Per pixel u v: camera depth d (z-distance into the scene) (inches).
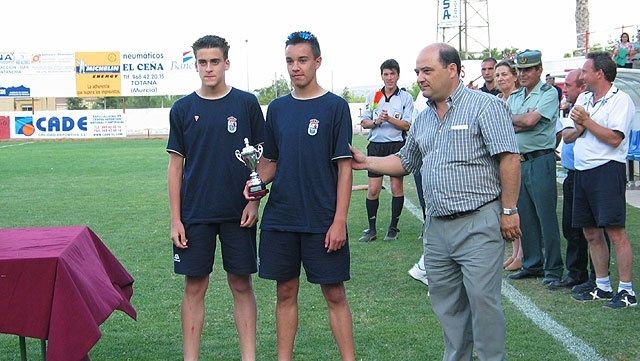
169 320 242.2
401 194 375.2
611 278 284.8
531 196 278.7
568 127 260.1
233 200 192.7
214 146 190.5
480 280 169.0
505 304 253.0
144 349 214.7
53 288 155.9
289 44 181.3
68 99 1792.6
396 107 365.4
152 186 629.9
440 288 179.3
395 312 245.9
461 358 180.9
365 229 409.4
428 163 174.6
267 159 191.8
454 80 169.8
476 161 169.2
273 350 212.5
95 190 604.4
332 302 189.8
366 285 283.3
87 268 173.8
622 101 235.9
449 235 172.9
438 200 171.9
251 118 193.9
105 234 403.9
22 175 729.6
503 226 169.3
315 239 182.9
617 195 238.4
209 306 257.9
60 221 450.3
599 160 237.8
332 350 210.2
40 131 1400.1
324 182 182.2
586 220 248.8
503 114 167.6
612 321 229.5
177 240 193.2
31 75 1475.1
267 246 187.2
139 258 339.6
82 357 154.9
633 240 353.1
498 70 289.0
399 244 364.5
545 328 224.8
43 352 178.7
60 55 1475.1
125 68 1489.9
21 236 183.5
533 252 286.5
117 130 1425.9
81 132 1412.4
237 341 220.4
